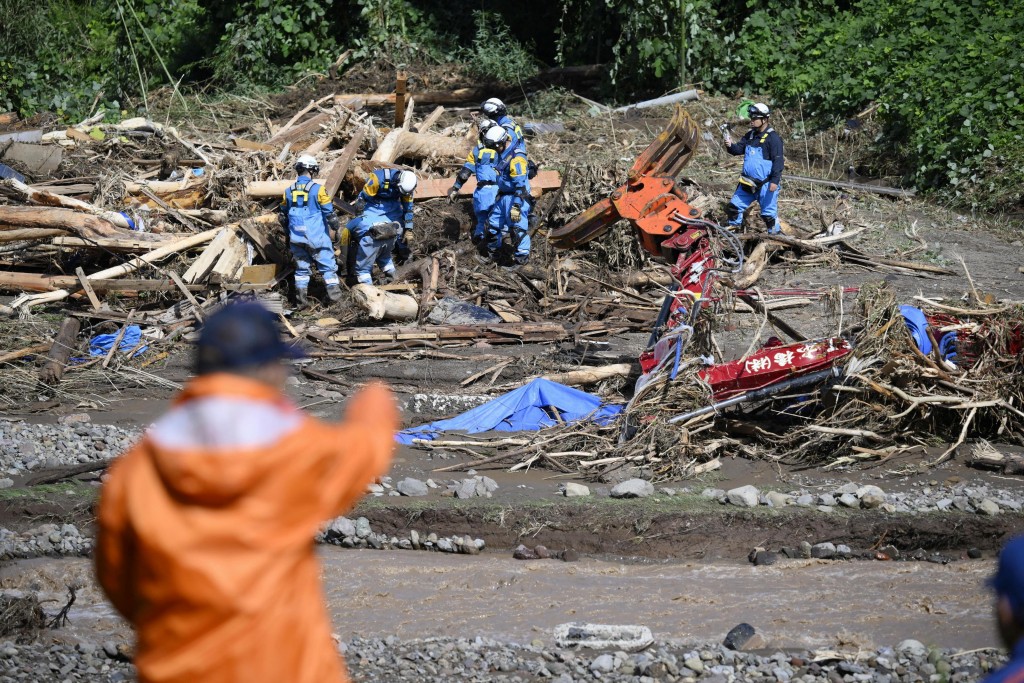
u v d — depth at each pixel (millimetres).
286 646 3918
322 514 3975
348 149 22766
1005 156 25078
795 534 11320
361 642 9070
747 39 33094
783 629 9383
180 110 32438
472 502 11773
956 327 13484
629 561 11242
